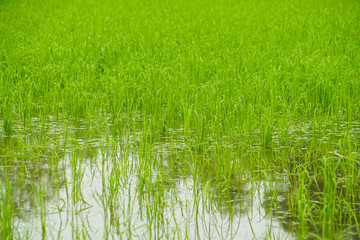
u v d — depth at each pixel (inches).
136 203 311.4
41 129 469.7
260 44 779.4
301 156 394.9
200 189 314.8
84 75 621.9
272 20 1130.0
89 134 455.5
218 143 424.8
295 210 297.3
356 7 1325.0
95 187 335.3
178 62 661.3
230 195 322.7
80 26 1058.7
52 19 1168.8
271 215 291.6
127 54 713.6
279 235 255.0
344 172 347.9
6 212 268.1
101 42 827.4
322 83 528.4
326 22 1035.3
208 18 1203.9
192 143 430.6
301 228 274.1
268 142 425.7
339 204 288.7
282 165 376.8
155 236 269.4
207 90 528.4
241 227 277.7
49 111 537.6
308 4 1448.1
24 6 1462.8
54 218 287.9
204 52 741.3
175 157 396.2
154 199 312.3
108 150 412.2
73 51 732.7
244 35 922.1
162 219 285.6
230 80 557.6
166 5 1541.6
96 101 549.3
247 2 1585.9
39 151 405.4
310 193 321.7
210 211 299.3
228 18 1196.5
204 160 389.1
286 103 532.1
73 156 363.9
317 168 368.2
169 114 497.7
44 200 311.6
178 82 558.6
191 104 502.9
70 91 541.6
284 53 706.8
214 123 457.7
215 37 882.1
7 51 729.0
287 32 933.2
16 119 503.5
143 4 1581.0
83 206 305.0
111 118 510.9
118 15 1285.7
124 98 541.6
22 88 541.3
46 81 590.9
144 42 821.9
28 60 663.1
